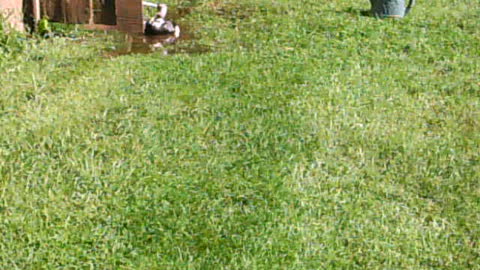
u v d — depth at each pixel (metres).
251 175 4.92
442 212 4.78
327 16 7.12
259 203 4.75
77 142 5.10
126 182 4.84
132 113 5.36
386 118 5.45
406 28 6.84
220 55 6.18
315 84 5.78
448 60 6.27
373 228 4.65
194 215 4.68
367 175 4.98
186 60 6.05
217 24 6.88
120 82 5.68
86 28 6.51
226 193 4.80
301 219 4.67
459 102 5.69
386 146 5.19
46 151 5.03
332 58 6.21
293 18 7.07
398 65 6.16
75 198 4.75
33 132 5.17
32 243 4.52
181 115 5.37
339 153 5.12
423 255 4.55
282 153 5.09
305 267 4.42
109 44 6.32
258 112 5.45
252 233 4.59
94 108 5.40
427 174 5.00
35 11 6.38
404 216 4.73
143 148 5.08
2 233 4.57
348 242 4.59
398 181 4.95
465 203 4.84
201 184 4.85
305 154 5.09
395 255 4.54
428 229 4.68
